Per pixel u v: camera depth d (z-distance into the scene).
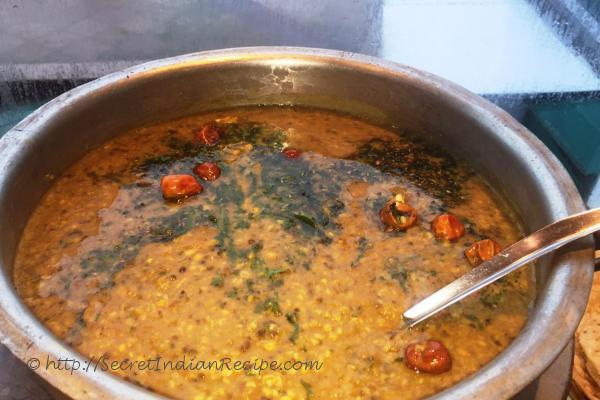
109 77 0.43
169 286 0.33
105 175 0.41
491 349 0.30
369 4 0.66
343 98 0.47
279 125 0.47
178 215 0.38
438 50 0.58
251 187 0.40
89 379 0.23
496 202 0.40
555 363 0.33
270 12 0.64
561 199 0.33
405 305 0.32
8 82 0.51
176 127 0.46
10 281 0.28
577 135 0.48
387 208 0.37
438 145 0.44
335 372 0.29
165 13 0.63
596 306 0.41
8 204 0.34
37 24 0.60
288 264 0.34
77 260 0.35
